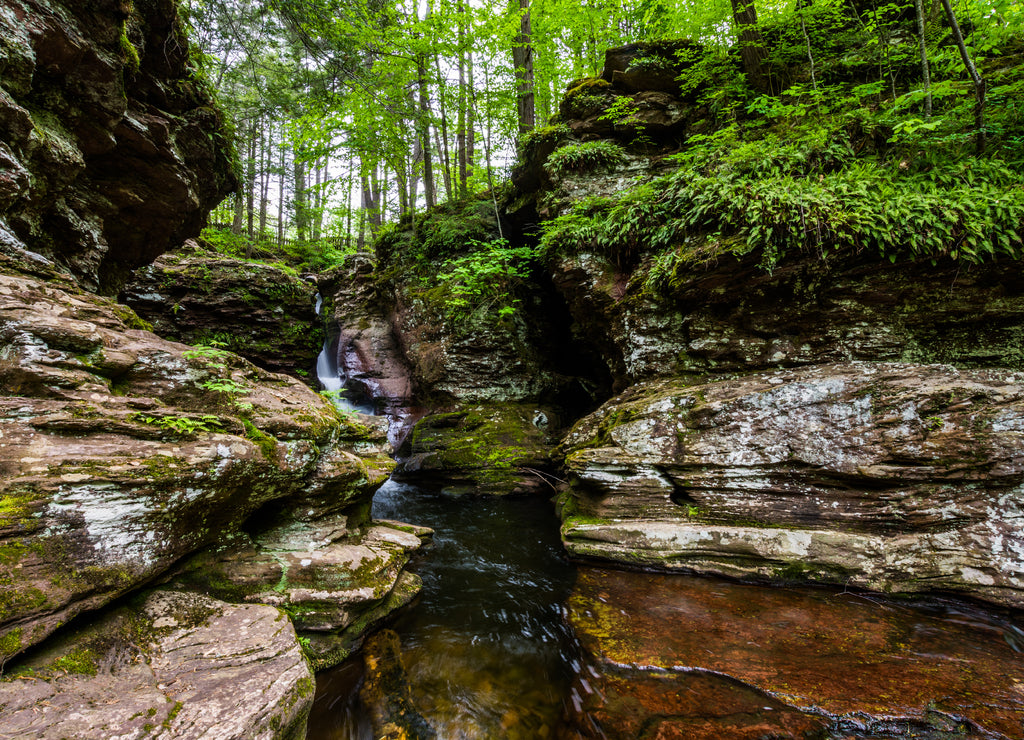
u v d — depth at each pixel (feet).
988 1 23.03
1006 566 15.62
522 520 28.58
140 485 10.61
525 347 42.04
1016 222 17.81
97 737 7.02
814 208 20.86
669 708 11.61
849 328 21.54
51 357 11.17
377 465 21.08
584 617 16.25
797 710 11.22
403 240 51.39
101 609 10.11
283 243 91.86
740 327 24.21
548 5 39.45
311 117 29.35
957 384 17.80
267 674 9.53
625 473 22.45
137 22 19.86
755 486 20.01
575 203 32.35
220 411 14.34
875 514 17.90
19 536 8.73
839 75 29.01
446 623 16.63
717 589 18.02
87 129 19.22
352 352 51.75
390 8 27.68
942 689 11.81
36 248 18.56
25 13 14.66
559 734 11.50
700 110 32.17
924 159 22.09
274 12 20.67
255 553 14.42
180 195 25.20
